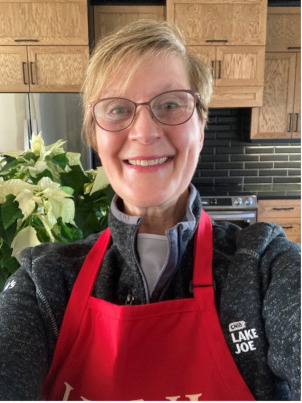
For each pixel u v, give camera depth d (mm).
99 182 1067
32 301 724
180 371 664
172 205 750
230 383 634
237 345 640
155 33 697
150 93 681
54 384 711
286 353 574
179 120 692
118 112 697
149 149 677
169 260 702
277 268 661
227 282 676
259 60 3256
